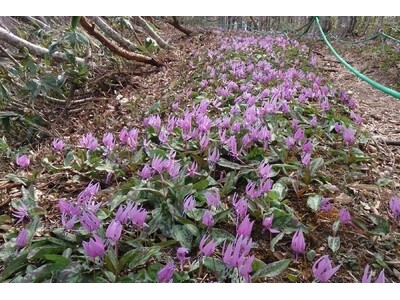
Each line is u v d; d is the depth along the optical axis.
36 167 1.33
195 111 1.47
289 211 0.94
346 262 0.83
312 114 1.68
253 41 4.07
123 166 1.21
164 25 6.33
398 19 5.70
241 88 2.01
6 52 2.12
